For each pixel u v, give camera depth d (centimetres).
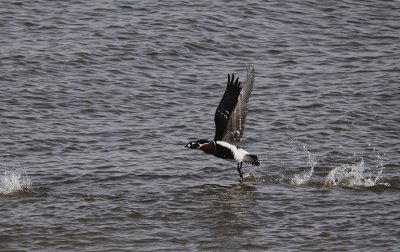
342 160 1742
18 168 1670
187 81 2238
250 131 1919
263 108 2062
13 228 1356
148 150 1800
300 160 1742
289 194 1535
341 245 1310
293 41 2553
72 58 2308
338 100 2125
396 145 1839
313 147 1825
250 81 1448
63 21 2555
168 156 1759
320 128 1942
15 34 2445
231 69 2339
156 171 1664
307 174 1656
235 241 1323
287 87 2219
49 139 1845
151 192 1541
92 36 2461
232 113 1441
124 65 2306
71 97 2095
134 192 1541
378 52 2491
